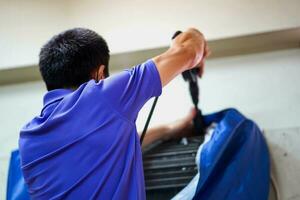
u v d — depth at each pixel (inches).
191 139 50.1
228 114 47.9
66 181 29.4
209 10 57.1
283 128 52.2
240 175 41.8
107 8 60.1
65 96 32.0
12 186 45.9
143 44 57.2
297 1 54.6
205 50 39.5
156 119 57.3
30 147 30.8
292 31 54.3
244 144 44.0
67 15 60.7
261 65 57.1
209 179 40.3
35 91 63.3
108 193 29.0
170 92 58.7
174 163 47.0
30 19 61.6
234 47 58.2
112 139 29.5
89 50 34.5
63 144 29.7
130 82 30.9
